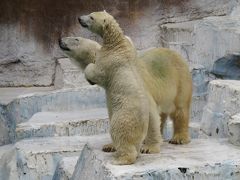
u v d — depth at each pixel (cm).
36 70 1678
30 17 1669
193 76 1352
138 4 1659
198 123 1201
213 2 1658
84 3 1661
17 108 1401
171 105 891
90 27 784
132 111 748
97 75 766
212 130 1073
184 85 895
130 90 752
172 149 856
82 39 873
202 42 1449
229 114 1012
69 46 868
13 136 1432
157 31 1664
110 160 789
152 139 821
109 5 1661
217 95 1066
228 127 917
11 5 1669
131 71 765
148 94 798
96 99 1367
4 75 1688
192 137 1147
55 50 1670
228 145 885
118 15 1661
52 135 1205
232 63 1370
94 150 850
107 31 770
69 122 1210
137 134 755
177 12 1666
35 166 1070
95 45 873
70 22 1666
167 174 751
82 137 1177
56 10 1666
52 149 1088
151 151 820
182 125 906
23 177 1074
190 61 1503
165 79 854
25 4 1667
